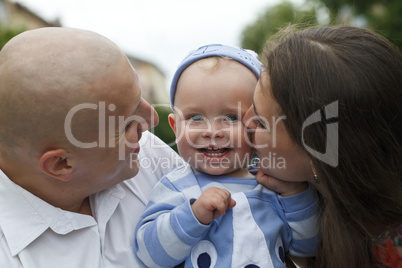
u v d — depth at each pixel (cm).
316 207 143
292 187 143
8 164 123
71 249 130
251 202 141
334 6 770
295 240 146
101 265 135
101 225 141
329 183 121
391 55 119
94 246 135
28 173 123
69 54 115
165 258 132
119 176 139
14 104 111
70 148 118
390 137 117
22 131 114
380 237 135
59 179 124
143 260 139
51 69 112
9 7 1334
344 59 115
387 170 119
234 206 137
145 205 161
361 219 124
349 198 121
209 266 135
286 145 125
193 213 128
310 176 132
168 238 130
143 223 144
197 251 137
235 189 147
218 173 149
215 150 147
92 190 135
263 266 132
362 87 112
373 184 119
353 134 114
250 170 163
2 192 121
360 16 751
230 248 134
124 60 126
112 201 146
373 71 114
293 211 142
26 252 121
